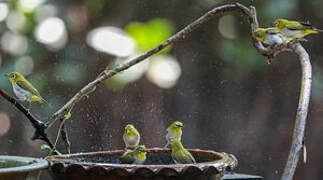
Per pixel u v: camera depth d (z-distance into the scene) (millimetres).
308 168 18438
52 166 5484
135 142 9219
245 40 19047
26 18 19297
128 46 17453
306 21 17703
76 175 5379
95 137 18578
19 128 21203
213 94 20094
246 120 19766
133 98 19219
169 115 19703
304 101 5242
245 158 19516
